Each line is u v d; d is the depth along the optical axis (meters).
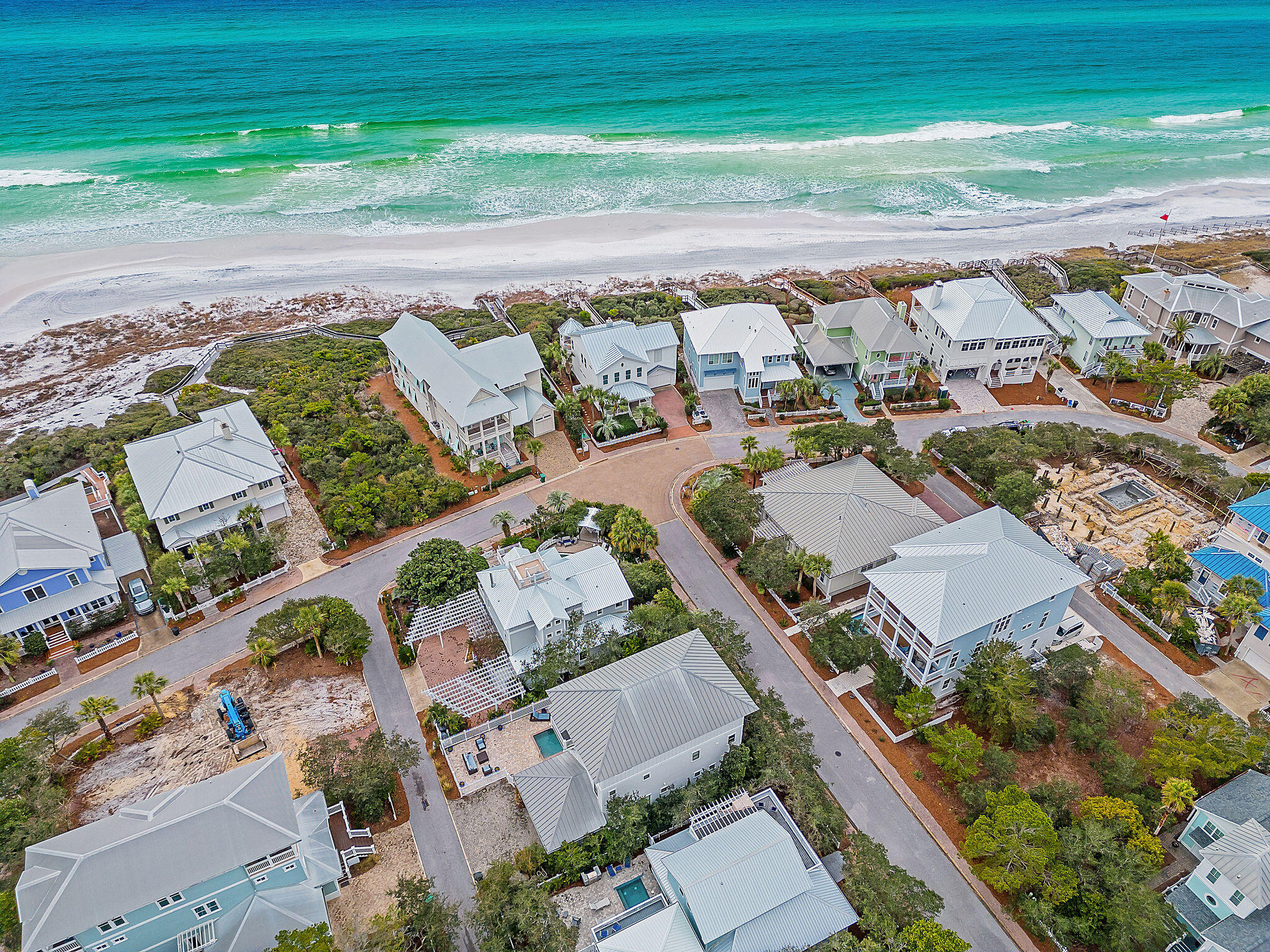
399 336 94.25
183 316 124.62
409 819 52.31
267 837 43.31
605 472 85.00
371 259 143.00
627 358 92.31
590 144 197.00
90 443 87.88
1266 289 126.25
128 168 178.38
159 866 41.47
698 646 56.19
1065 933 44.78
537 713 58.50
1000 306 97.56
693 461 86.62
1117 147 199.00
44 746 53.78
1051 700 59.47
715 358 96.19
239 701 59.66
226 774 47.16
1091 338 98.75
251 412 84.00
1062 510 77.50
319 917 44.16
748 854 45.34
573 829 48.75
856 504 69.12
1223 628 64.81
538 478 83.69
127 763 55.62
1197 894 45.97
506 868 46.44
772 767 51.41
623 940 43.00
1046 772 54.31
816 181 177.12
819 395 96.75
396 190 170.75
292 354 109.44
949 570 57.62
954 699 59.81
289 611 63.34
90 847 42.19
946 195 171.12
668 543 75.44
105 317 124.19
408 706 59.66
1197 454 79.94
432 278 136.00
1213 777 51.31
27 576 62.84
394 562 73.31
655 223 157.50
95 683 62.06
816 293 124.50
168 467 72.19
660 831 51.06
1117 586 68.56
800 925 43.72
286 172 178.38
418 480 80.56
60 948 39.88
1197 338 100.75
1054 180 178.75
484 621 65.31
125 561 70.06
